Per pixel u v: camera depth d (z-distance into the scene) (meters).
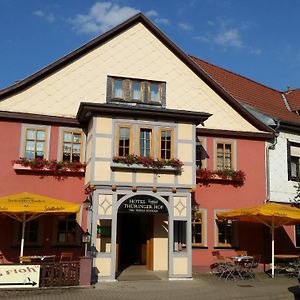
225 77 23.94
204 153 18.84
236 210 17.11
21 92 16.94
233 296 12.39
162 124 16.22
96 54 17.94
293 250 19.69
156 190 15.60
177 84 18.80
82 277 13.48
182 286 14.06
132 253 19.44
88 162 16.17
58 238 16.38
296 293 13.14
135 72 18.25
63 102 17.28
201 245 17.89
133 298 11.88
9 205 13.66
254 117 19.73
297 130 20.97
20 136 16.67
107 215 15.02
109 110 15.62
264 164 19.69
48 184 16.56
